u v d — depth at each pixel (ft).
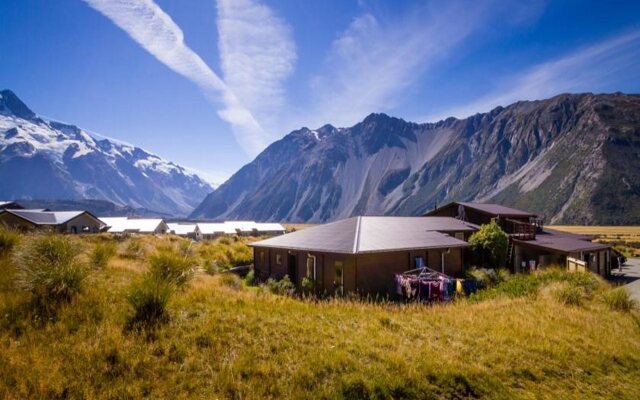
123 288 28.19
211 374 18.74
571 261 87.97
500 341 27.50
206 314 25.95
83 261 30.83
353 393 18.39
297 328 25.71
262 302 32.30
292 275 78.13
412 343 25.32
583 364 25.25
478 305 41.04
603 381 23.43
